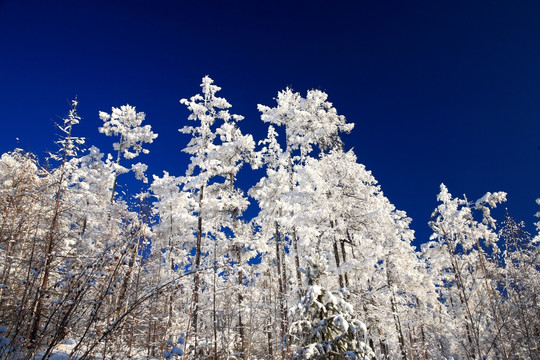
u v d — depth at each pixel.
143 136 24.33
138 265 7.52
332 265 14.26
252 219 21.58
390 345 21.17
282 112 20.77
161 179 23.69
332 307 7.38
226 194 19.72
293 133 20.33
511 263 16.83
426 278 21.39
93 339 4.90
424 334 21.97
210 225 19.22
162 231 20.00
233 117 21.97
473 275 17.27
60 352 6.54
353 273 15.42
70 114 13.47
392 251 18.00
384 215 16.91
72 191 12.93
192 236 20.77
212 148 20.52
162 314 9.88
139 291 7.46
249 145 20.03
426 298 20.61
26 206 7.64
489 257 18.38
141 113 25.58
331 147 17.75
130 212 8.49
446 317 19.48
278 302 14.26
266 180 22.28
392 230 19.25
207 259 14.71
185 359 10.49
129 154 24.16
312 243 16.12
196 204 19.67
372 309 14.52
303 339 7.65
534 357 13.89
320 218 15.26
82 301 4.87
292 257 18.41
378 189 20.59
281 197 16.88
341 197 15.74
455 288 19.23
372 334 14.95
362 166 16.98
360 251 16.61
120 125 24.45
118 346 6.59
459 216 18.45
